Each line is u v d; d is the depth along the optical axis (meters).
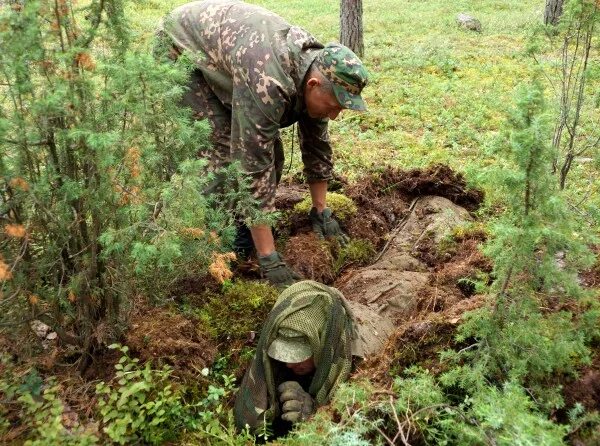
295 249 3.89
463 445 2.12
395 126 6.61
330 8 15.12
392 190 4.79
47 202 2.43
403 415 2.32
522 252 2.23
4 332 2.58
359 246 4.14
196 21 3.43
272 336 2.68
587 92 6.47
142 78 2.36
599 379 2.35
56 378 2.69
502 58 9.45
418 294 3.32
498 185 2.28
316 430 2.30
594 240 2.41
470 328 2.49
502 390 2.40
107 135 2.19
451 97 7.39
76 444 2.32
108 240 2.35
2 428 2.42
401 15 14.10
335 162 5.56
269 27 3.16
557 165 3.73
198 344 2.88
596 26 3.62
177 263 2.98
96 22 2.43
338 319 2.71
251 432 2.59
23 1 2.23
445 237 4.07
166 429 2.51
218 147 3.65
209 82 3.47
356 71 3.03
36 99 2.26
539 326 2.38
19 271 2.45
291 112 3.33
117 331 2.80
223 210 3.34
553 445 1.81
